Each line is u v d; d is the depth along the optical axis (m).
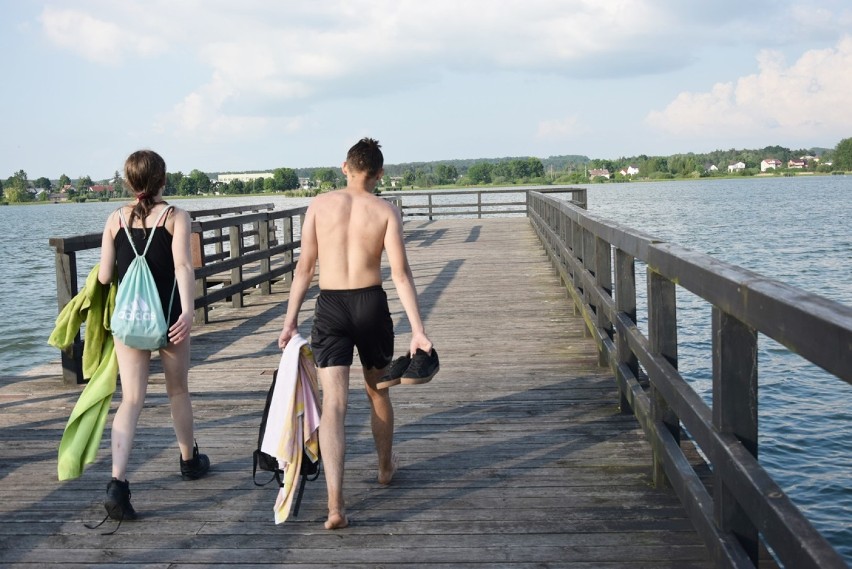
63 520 3.54
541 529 3.30
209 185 179.25
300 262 3.48
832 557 1.64
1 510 3.67
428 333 7.95
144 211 3.54
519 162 185.50
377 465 4.16
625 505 3.53
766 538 1.97
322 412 3.38
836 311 1.64
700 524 2.73
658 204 81.38
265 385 6.04
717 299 2.36
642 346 3.71
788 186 160.12
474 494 3.71
